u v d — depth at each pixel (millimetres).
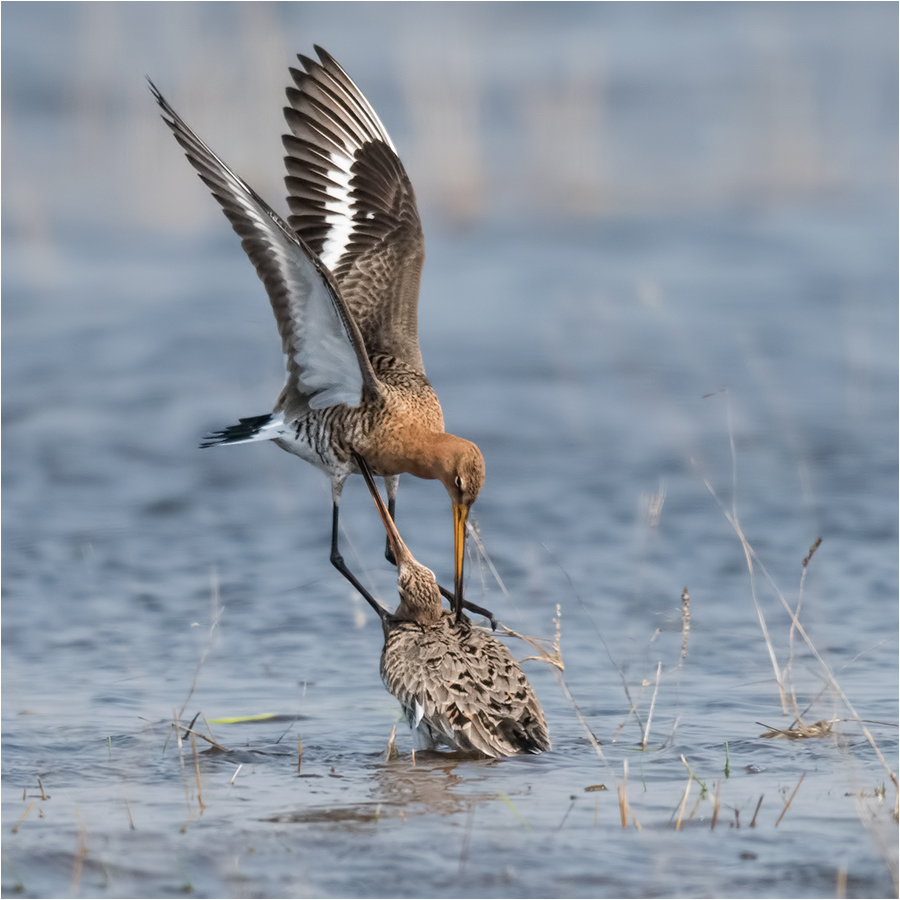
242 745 8758
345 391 10109
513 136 36250
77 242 28016
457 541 10273
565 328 21656
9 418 17609
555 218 29891
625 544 13289
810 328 21500
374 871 6746
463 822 7383
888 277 24766
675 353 20234
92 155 33438
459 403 18047
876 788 7859
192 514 14453
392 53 42594
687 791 7637
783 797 7719
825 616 11273
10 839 7176
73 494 15000
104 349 20703
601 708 9430
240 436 10172
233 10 45719
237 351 20609
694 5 53438
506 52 45062
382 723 9227
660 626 11125
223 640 10977
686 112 39000
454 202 29906
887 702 9367
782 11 52031
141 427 17344
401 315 10914
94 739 8836
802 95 37500
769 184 32625
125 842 7133
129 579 12453
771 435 16750
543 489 15016
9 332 21578
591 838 7125
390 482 10945
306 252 8812
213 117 31719
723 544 13258
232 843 7109
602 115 38938
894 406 17844
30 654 10594
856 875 6668
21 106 37438
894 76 42625
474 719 8516
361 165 11125
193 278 25359
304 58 11023
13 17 46219
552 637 10891
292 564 12945
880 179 33438
